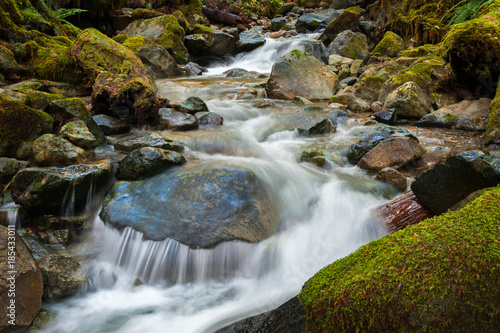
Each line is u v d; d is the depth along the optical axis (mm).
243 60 12750
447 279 1638
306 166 4246
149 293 2883
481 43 5297
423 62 6816
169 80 8906
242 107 6434
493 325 1580
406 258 1771
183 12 13617
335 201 3559
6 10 6746
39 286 2432
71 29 8375
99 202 3600
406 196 3217
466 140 4895
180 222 3086
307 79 7535
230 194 3258
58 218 3336
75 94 6285
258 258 2992
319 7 17656
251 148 4652
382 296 1685
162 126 5195
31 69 6270
